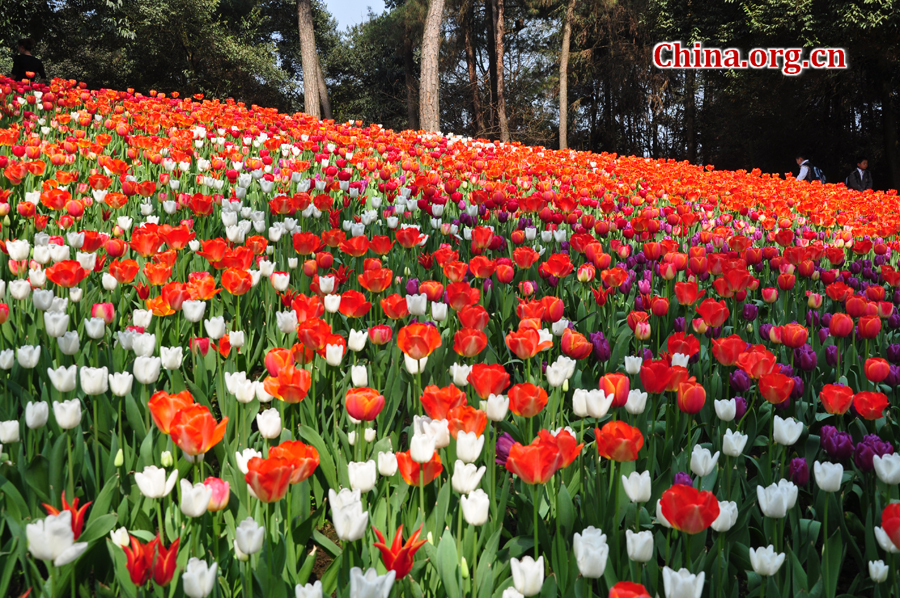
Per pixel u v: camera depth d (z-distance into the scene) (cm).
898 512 162
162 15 3200
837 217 847
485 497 165
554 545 182
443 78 4206
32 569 160
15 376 250
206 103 1226
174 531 184
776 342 333
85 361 264
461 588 165
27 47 1296
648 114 3856
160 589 148
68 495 184
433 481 203
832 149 2906
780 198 977
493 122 4022
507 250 527
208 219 512
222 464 221
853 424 273
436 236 541
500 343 359
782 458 222
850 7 2055
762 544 214
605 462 251
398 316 279
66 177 531
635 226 539
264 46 4028
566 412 293
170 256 341
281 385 199
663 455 248
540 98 4119
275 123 1127
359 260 431
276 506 190
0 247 359
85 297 326
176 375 247
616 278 369
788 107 2688
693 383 220
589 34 3716
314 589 137
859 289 494
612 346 359
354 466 174
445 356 296
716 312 313
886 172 2872
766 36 2339
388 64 4850
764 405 291
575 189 881
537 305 277
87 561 171
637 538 156
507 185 759
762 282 512
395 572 146
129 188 499
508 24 4147
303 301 264
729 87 2631
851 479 246
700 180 1070
